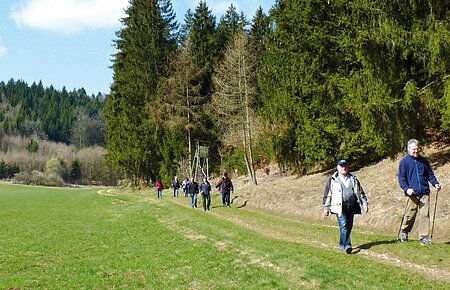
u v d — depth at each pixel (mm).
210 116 46438
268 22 49250
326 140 25031
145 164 51781
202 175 44906
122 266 10922
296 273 8539
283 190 25156
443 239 11336
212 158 49094
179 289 8492
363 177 21031
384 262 8703
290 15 26297
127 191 53844
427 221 9750
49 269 11094
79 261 12094
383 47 17109
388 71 17297
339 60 24172
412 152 9742
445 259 8469
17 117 146750
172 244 13945
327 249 10430
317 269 8469
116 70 57500
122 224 21141
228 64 37438
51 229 20281
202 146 45094
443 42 15469
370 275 7773
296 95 26578
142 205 29922
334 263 8758
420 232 9852
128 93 52188
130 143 51688
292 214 20375
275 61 29469
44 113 156500
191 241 14148
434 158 18656
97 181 115750
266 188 27719
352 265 8484
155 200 33062
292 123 27844
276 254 10266
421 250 9250
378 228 14688
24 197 47000
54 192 58656
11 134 140125
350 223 9703
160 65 52281
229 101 37562
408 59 17844
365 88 18141
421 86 18031
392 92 17484
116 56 58469
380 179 19453
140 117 51469
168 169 49750
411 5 17219
